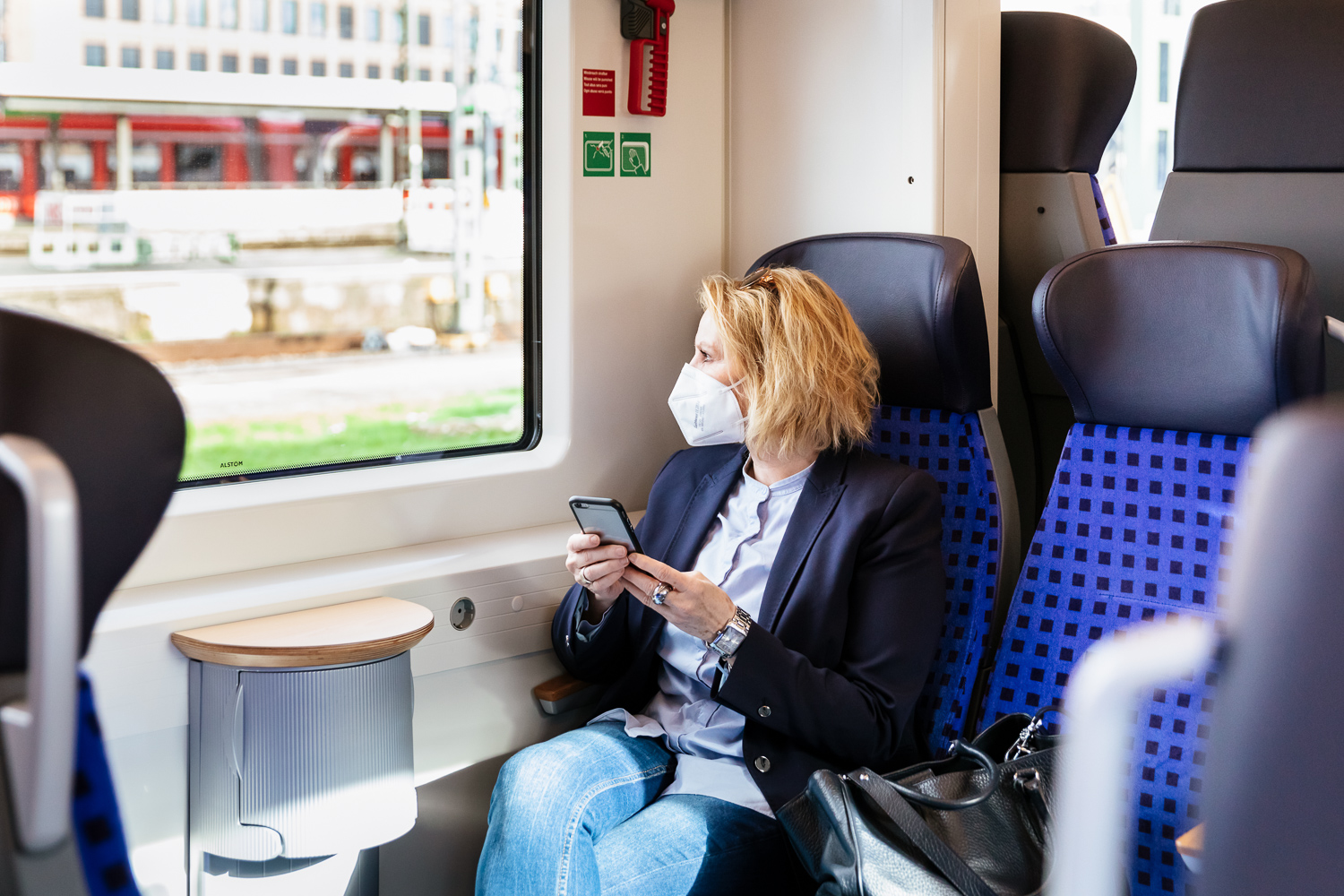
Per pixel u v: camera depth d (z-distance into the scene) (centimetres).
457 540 224
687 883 162
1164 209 240
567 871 167
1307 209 221
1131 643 45
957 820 150
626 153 242
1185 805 162
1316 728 38
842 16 237
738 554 194
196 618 175
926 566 180
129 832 173
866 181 237
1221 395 168
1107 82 244
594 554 173
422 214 216
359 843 173
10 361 75
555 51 229
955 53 226
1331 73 217
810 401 183
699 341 197
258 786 168
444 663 203
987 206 238
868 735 171
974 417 199
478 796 215
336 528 208
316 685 167
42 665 59
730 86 261
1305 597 38
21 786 60
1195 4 374
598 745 185
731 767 181
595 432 244
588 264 238
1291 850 39
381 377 215
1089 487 184
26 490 59
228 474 199
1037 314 183
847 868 143
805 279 192
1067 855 44
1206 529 171
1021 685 184
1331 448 38
